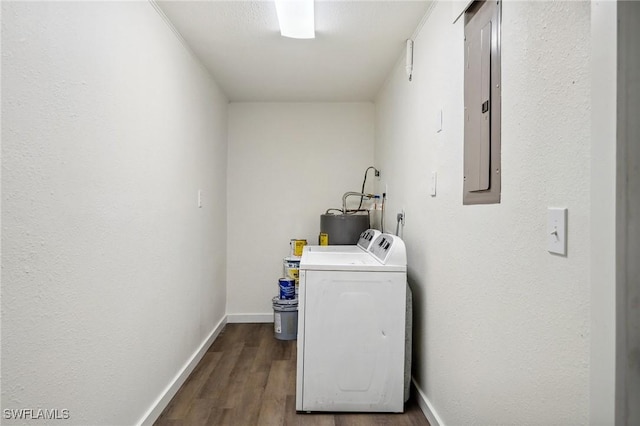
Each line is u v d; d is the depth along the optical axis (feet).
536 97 3.22
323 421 6.07
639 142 2.30
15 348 3.12
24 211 3.19
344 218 10.27
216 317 10.24
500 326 3.83
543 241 3.12
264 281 11.78
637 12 2.31
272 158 11.78
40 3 3.34
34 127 3.28
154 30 5.92
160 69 6.16
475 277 4.42
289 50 7.91
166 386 6.52
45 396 3.47
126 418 5.03
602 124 2.42
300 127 11.82
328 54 8.13
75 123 3.86
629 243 2.31
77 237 3.92
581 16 2.69
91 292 4.18
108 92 4.52
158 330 6.12
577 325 2.73
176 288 6.97
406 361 6.51
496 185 3.92
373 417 6.21
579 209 2.71
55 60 3.55
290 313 10.03
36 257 3.33
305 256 7.30
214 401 6.65
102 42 4.38
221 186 10.73
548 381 3.05
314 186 11.84
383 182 10.21
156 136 6.00
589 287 2.60
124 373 4.96
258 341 9.92
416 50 7.02
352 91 10.76
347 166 11.87
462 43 4.89
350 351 6.26
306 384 6.24
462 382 4.78
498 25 3.89
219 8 6.18
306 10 6.21
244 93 10.91
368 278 6.26
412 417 6.21
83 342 4.03
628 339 2.31
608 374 2.39
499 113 3.86
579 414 2.71
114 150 4.67
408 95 7.57
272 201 11.78
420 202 6.71
